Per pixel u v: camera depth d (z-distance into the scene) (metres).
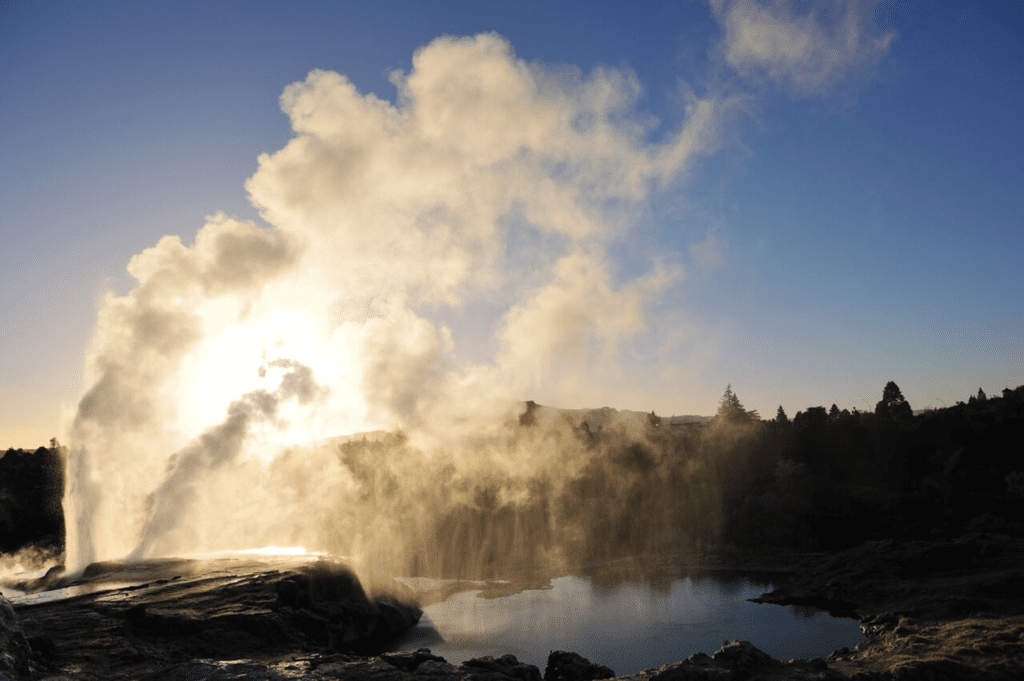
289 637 35.31
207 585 38.69
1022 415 106.19
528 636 47.53
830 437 116.56
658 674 28.05
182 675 26.73
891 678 28.62
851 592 57.34
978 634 34.69
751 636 47.06
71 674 27.23
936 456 107.81
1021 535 75.50
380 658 31.02
